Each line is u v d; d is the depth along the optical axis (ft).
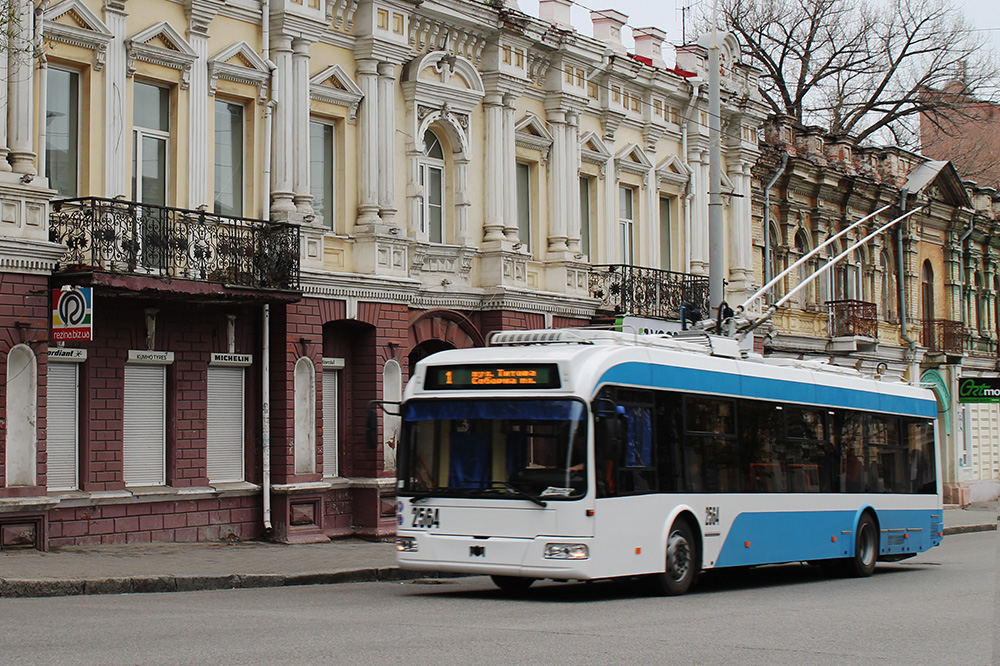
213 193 75.20
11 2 62.03
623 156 108.78
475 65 94.07
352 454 83.87
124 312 69.72
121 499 68.44
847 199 147.13
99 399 68.28
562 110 100.83
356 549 74.28
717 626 43.52
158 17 72.08
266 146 77.77
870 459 73.92
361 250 83.30
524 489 51.49
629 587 60.49
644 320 101.86
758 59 173.47
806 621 45.73
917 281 163.94
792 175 135.95
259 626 41.09
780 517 64.13
